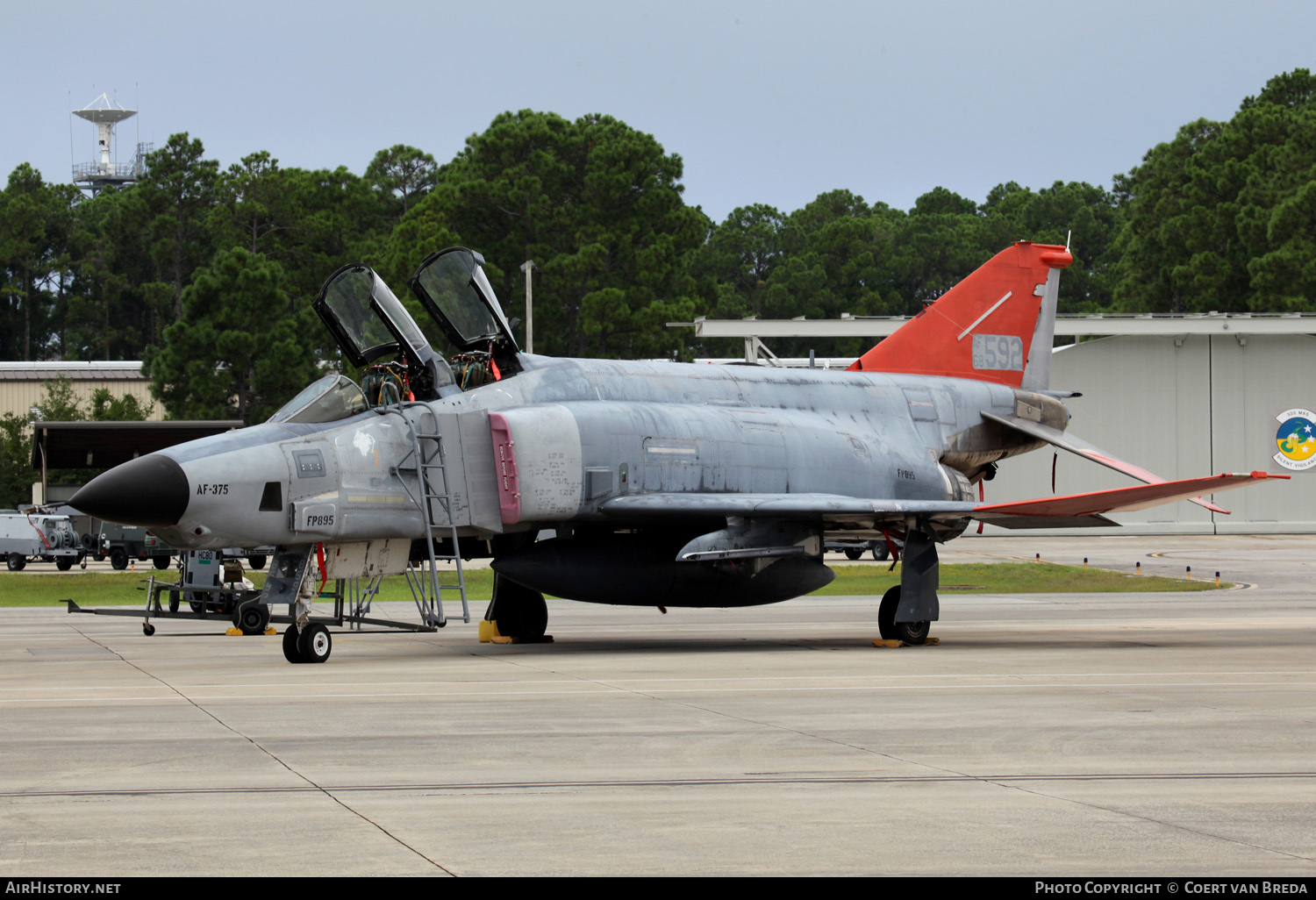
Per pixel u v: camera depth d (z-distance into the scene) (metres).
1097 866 9.68
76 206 174.75
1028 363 35.69
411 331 26.77
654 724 16.30
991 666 23.67
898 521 29.27
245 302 91.44
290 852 10.05
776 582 29.06
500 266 100.62
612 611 41.16
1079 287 176.38
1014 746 14.67
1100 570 59.59
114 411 103.38
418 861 9.77
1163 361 88.75
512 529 27.50
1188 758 13.99
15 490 97.50
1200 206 134.38
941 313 34.56
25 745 14.77
